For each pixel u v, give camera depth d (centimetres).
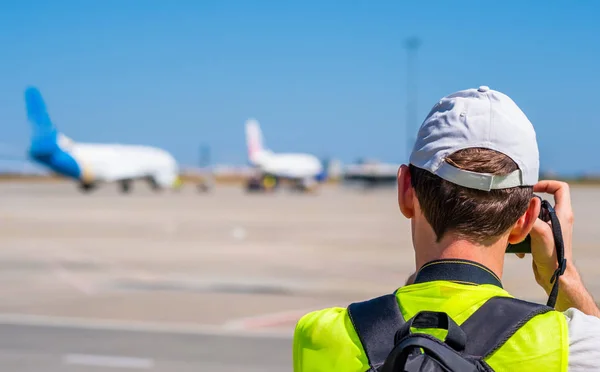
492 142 144
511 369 132
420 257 154
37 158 6838
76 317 1138
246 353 891
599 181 14588
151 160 7606
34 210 4447
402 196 160
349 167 10781
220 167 16575
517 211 146
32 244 2408
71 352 896
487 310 139
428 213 149
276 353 893
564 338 134
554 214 161
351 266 1862
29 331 1027
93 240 2564
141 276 1648
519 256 178
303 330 152
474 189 144
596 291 1435
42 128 6825
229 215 4084
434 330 139
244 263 1912
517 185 144
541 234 164
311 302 1304
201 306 1249
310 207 5153
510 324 135
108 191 8844
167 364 834
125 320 1114
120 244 2422
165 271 1739
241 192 9106
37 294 1381
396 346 129
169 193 8150
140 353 891
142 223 3406
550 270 166
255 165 9156
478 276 145
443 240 149
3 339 970
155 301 1302
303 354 148
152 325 1076
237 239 2639
